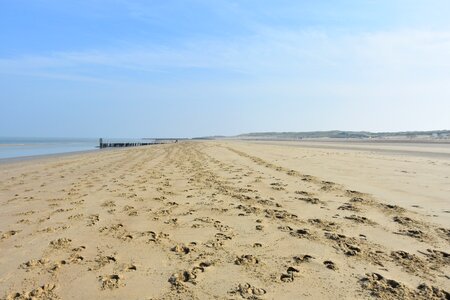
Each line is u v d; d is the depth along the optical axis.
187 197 10.05
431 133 160.62
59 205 9.35
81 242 6.22
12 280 4.71
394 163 17.91
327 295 4.10
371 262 5.03
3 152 43.44
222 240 6.17
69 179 14.69
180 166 19.33
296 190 10.64
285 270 4.84
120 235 6.59
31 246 6.06
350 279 4.50
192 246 5.89
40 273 4.91
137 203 9.41
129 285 4.49
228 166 18.25
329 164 18.02
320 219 7.36
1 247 6.04
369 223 6.98
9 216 8.26
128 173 16.42
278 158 22.86
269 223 7.16
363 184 11.40
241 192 10.55
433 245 5.69
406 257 5.21
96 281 4.62
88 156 31.78
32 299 4.16
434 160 19.44
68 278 4.73
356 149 34.66
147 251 5.71
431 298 3.99
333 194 9.89
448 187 10.51
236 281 4.52
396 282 4.36
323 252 5.47
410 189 10.34
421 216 7.40
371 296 4.06
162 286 4.44
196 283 4.50
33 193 11.37
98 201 9.76
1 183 13.96
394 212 7.77
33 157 31.41
